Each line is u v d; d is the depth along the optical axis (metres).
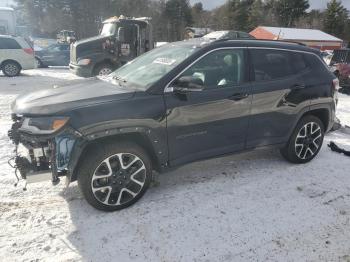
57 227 3.20
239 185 4.10
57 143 3.14
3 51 13.38
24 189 3.41
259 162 4.80
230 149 4.06
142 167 3.51
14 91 10.16
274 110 4.24
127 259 2.83
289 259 2.90
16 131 3.22
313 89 4.55
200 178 4.24
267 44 4.27
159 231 3.19
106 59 11.76
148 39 12.27
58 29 50.16
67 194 3.77
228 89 3.85
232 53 3.95
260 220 3.41
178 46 4.18
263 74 4.16
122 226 3.24
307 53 4.63
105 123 3.16
